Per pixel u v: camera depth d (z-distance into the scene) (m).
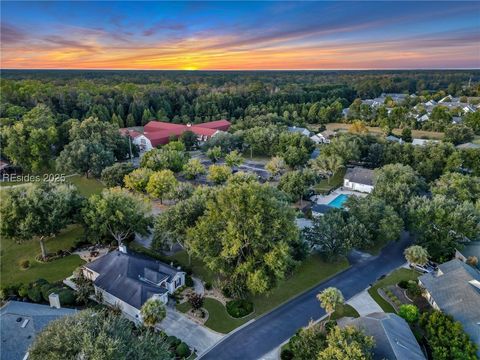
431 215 54.09
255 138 110.50
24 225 47.84
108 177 78.12
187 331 38.75
